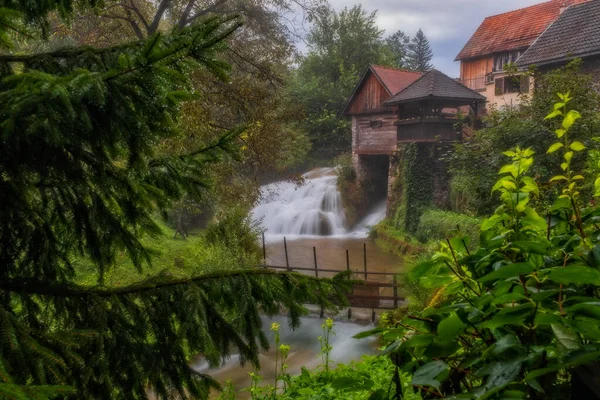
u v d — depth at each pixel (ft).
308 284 8.54
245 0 55.16
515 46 92.22
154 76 6.40
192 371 7.96
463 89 65.77
